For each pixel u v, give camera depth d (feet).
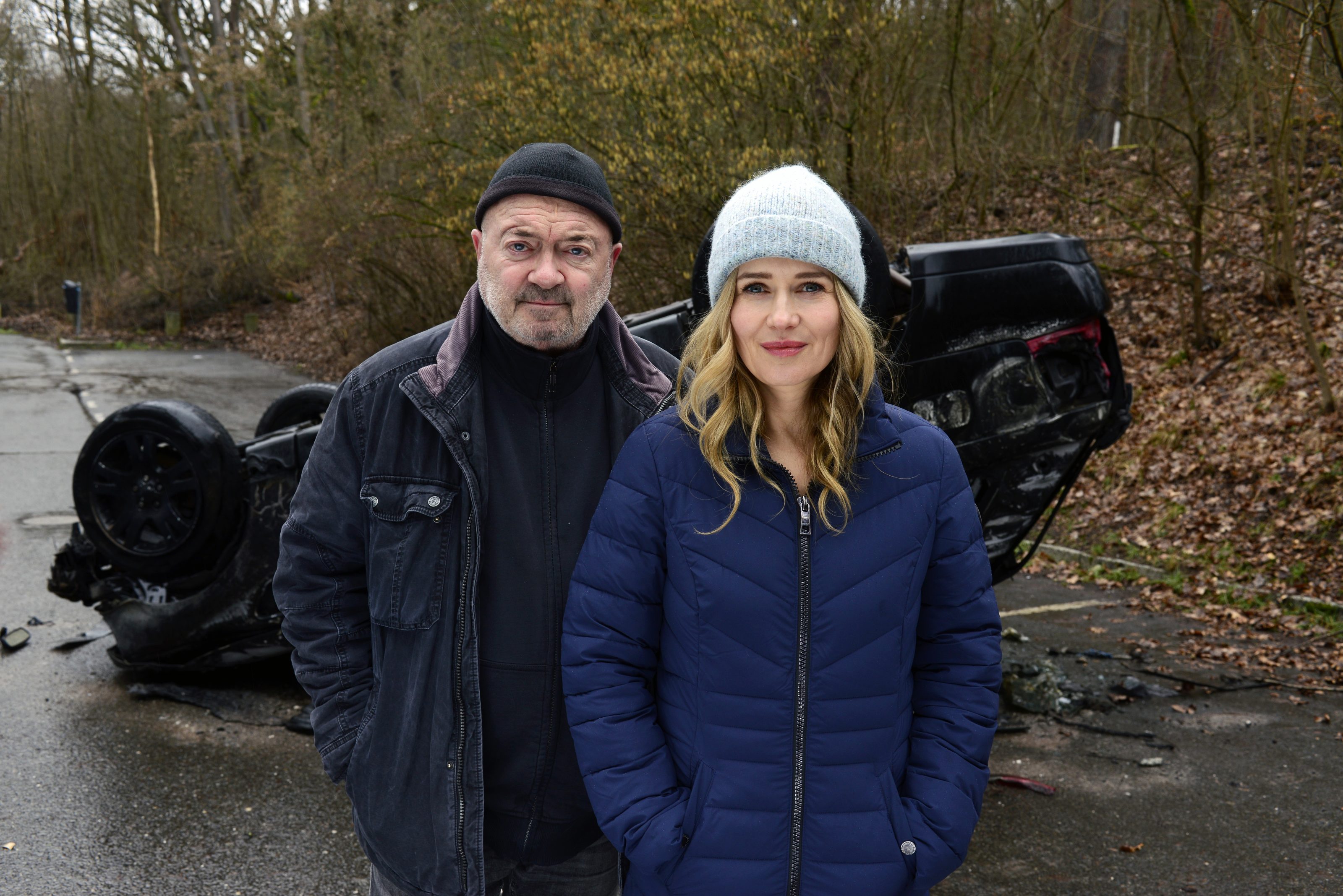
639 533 5.12
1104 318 11.78
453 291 41.45
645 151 27.40
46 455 30.66
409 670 5.26
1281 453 22.06
